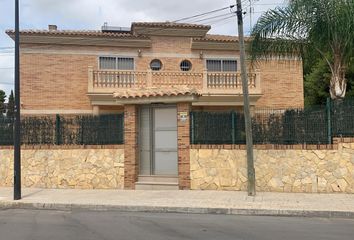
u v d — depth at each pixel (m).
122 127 15.71
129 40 25.80
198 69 26.72
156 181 15.42
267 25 14.68
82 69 25.33
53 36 24.77
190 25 26.23
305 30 14.36
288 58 15.97
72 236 8.66
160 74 24.91
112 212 12.02
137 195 13.97
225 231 9.12
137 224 10.04
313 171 14.00
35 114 24.69
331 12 13.77
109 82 24.47
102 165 15.77
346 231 9.11
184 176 14.95
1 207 13.02
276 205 11.86
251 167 13.59
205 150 14.89
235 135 14.79
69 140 16.27
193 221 10.42
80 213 11.87
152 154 15.67
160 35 26.38
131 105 15.55
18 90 13.82
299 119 14.29
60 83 25.06
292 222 10.27
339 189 13.77
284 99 27.08
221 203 12.27
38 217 11.21
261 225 9.84
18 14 13.88
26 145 16.61
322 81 31.31
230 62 27.14
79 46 25.34
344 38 13.92
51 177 16.20
